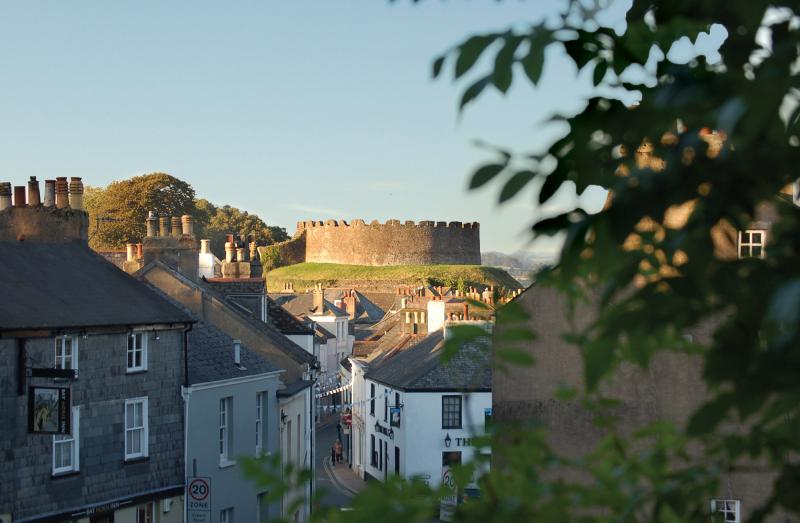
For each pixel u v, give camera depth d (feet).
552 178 11.37
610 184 11.71
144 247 151.33
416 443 180.96
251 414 126.21
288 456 142.31
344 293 487.20
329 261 641.81
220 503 116.57
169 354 111.14
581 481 59.31
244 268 192.13
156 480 107.96
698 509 15.44
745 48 11.07
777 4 10.93
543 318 89.56
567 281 12.15
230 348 126.11
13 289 98.07
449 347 14.90
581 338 13.65
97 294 107.14
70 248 116.57
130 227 463.42
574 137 11.19
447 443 180.14
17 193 118.42
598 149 11.34
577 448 88.22
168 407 110.42
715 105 10.49
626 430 85.30
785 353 10.64
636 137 11.10
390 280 593.42
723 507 79.00
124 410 104.53
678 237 11.21
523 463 16.12
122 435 104.22
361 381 238.27
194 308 149.18
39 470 93.40
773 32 11.03
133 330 105.09
